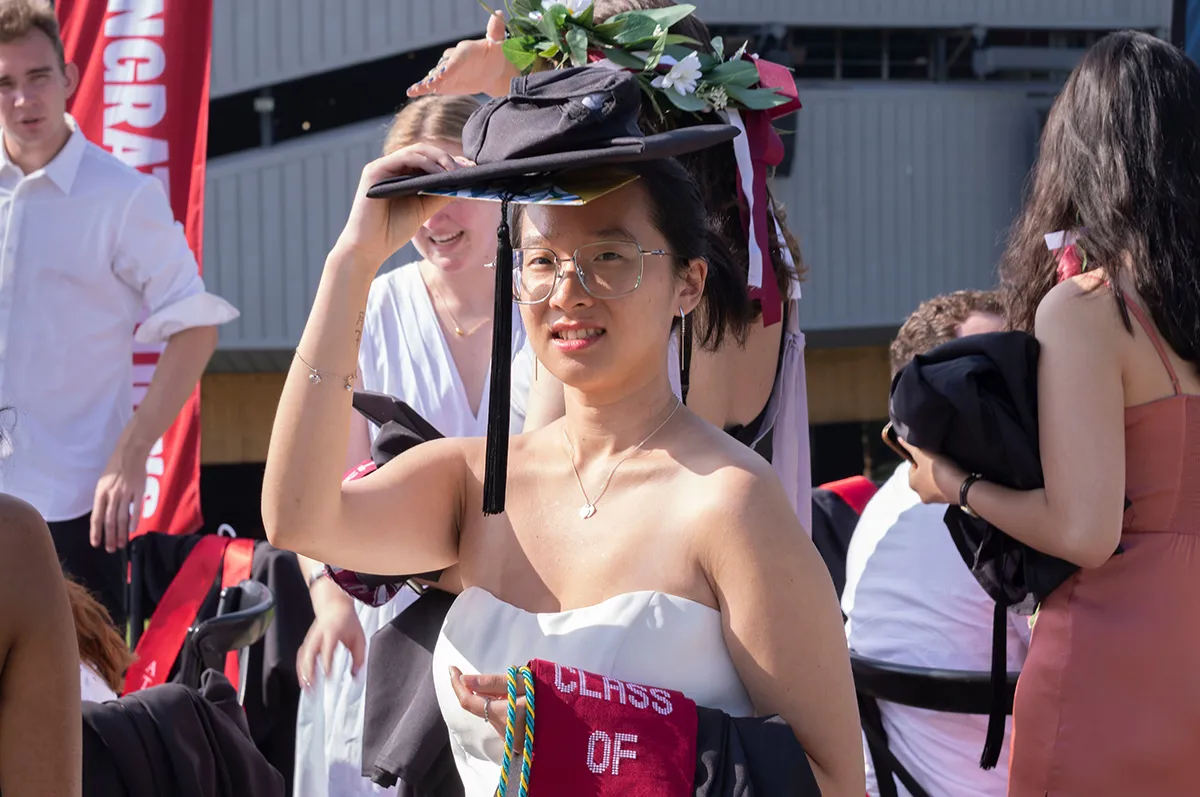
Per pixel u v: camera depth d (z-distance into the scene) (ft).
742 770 4.50
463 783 5.51
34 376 11.89
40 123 11.70
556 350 4.98
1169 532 6.75
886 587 8.89
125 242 12.06
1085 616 6.82
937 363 7.20
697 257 5.12
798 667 4.80
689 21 6.55
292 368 5.13
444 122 9.08
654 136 4.64
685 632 4.82
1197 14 12.24
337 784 9.18
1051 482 6.77
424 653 5.91
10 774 5.17
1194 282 6.72
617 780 4.49
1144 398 6.81
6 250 11.80
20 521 5.18
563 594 5.07
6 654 5.13
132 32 13.98
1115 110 6.91
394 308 9.18
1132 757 6.61
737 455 4.99
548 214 4.92
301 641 10.85
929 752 8.74
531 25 6.03
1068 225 7.18
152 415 12.06
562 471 5.25
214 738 6.95
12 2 11.60
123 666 7.68
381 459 6.30
